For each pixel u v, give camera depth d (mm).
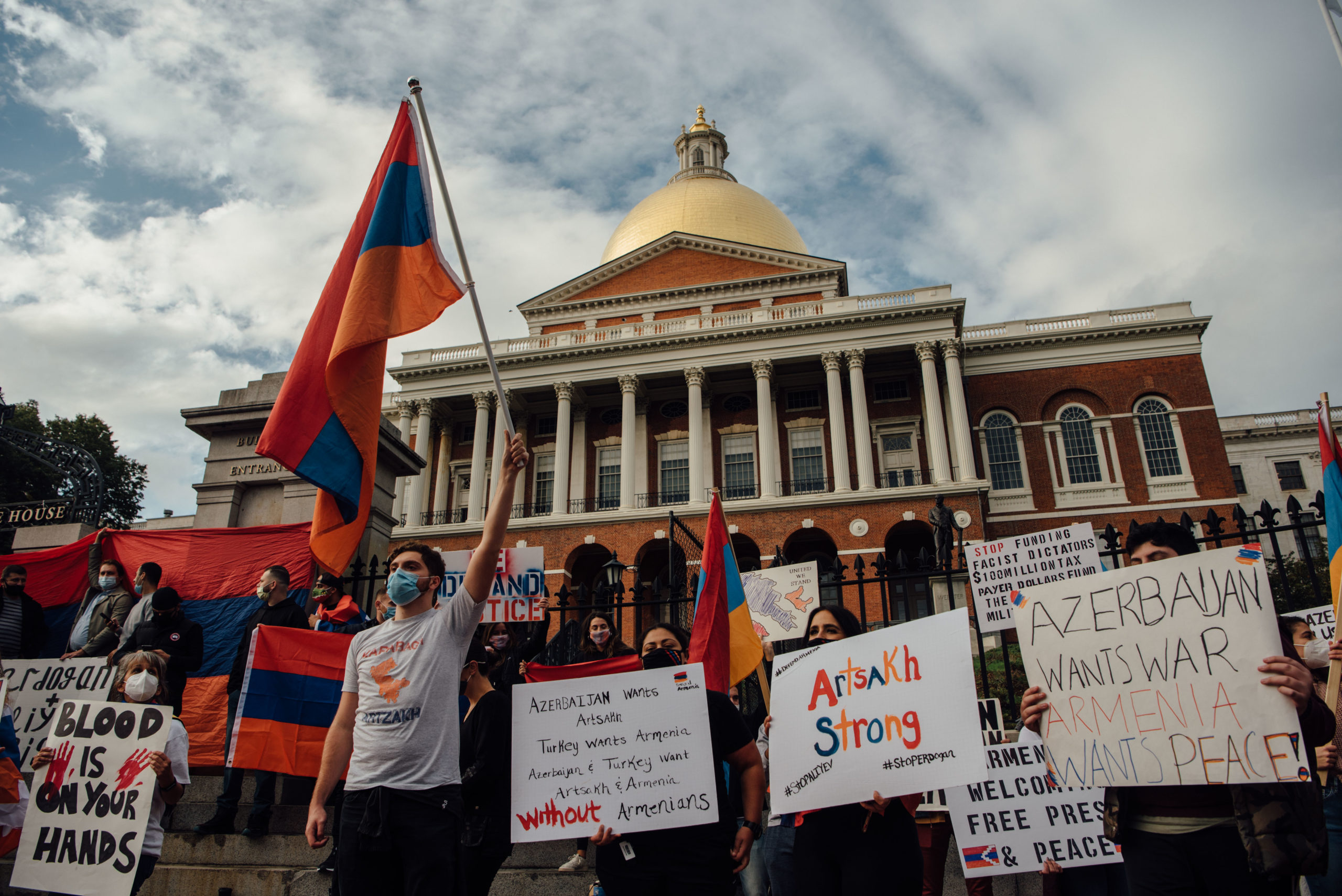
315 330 7027
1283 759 3539
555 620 18266
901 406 42344
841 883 4434
